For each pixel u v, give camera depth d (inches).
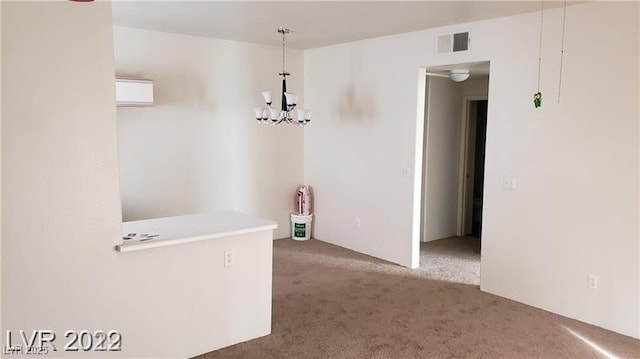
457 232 285.0
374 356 132.0
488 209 182.7
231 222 142.7
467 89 272.7
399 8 160.7
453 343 140.6
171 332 125.6
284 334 145.4
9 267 100.0
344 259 227.3
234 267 136.3
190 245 126.8
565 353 135.6
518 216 173.2
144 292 119.6
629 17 141.6
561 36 157.4
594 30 149.4
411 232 213.0
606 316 152.3
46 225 103.4
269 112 193.0
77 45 103.2
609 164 148.8
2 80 95.6
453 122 273.7
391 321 155.9
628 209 145.5
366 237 235.8
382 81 219.6
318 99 256.7
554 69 159.8
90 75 105.5
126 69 205.6
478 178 293.4
